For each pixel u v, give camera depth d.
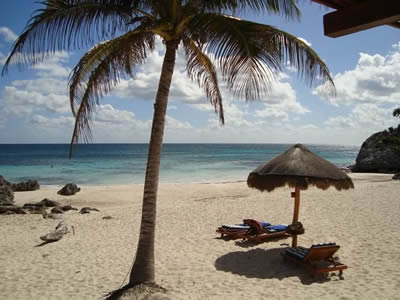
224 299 5.40
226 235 9.44
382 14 1.78
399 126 38.41
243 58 4.18
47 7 4.56
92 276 6.91
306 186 6.38
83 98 5.04
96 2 4.64
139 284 5.43
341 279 5.99
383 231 8.89
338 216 11.04
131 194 20.45
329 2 1.94
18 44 4.37
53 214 13.95
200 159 63.50
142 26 5.07
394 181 21.27
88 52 5.13
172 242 9.04
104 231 10.89
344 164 56.66
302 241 8.56
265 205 13.77
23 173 36.97
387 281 5.73
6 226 12.36
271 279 6.18
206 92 6.95
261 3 4.21
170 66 5.30
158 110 5.34
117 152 99.19
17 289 6.35
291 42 4.40
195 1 4.72
